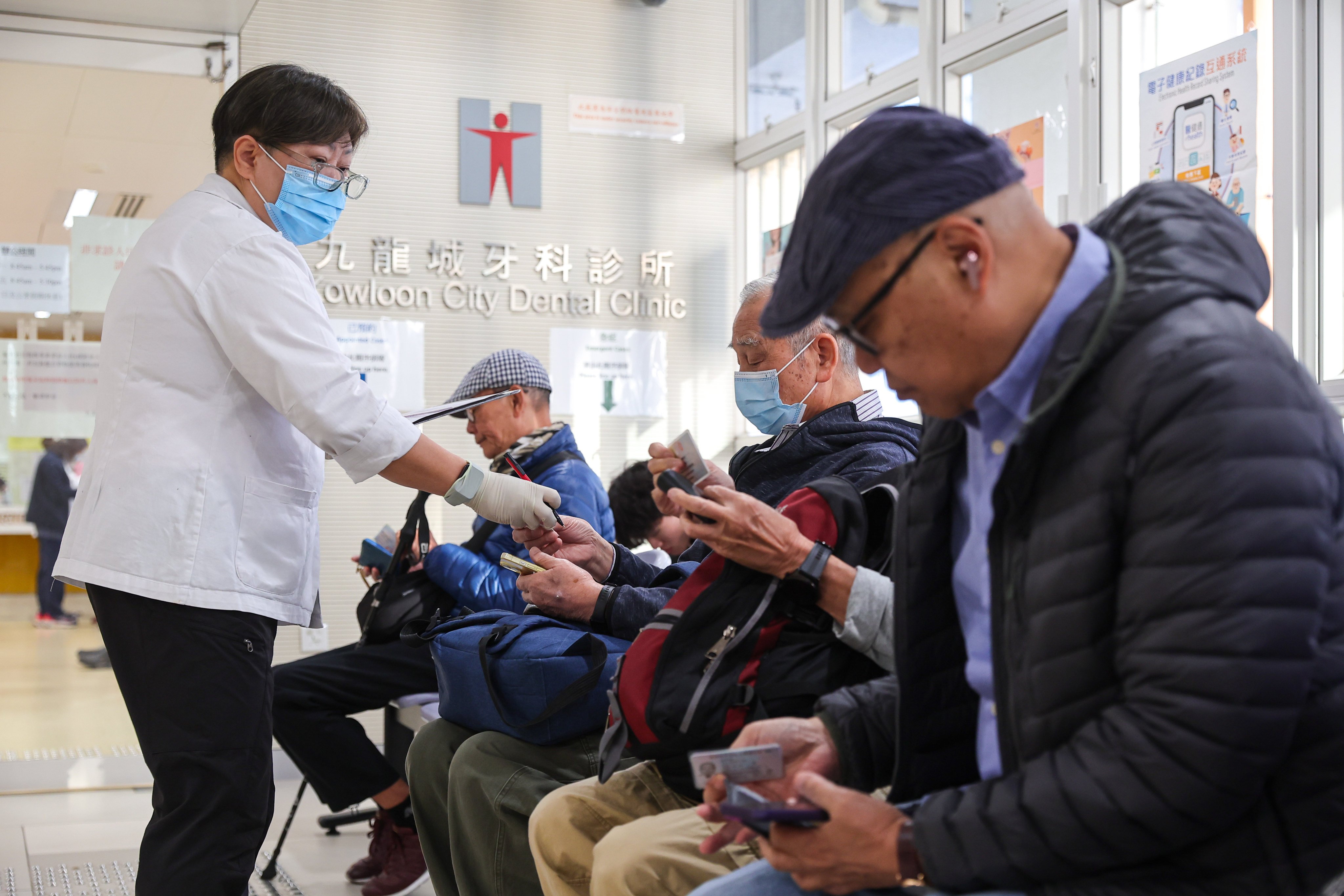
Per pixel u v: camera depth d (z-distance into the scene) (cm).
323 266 479
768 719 152
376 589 304
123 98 473
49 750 467
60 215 562
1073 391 107
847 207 107
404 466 220
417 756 243
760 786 130
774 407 225
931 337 111
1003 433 116
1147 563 99
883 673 168
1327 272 275
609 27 520
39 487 457
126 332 207
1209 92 301
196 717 200
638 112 523
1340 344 275
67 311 457
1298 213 276
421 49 492
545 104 509
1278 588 94
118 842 364
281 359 205
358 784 311
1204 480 96
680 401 527
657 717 164
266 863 344
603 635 224
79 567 200
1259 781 96
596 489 312
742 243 538
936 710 132
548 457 312
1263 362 99
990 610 118
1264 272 111
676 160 530
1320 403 102
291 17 474
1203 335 100
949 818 109
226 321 205
